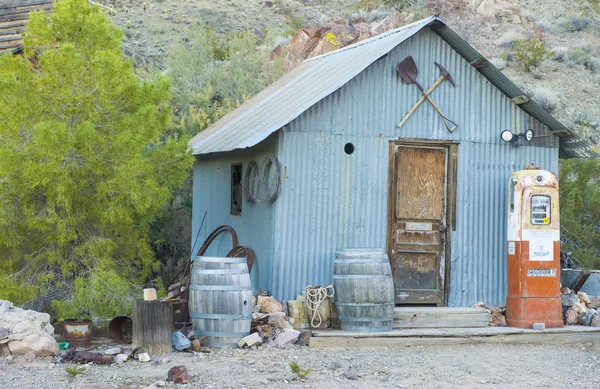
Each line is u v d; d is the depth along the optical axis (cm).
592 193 1734
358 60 1172
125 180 1003
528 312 1108
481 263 1177
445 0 3797
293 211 1092
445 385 803
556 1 4288
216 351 947
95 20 1094
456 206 1169
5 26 1856
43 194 1032
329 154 1110
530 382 832
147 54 3700
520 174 1125
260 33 3909
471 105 1179
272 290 1080
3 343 872
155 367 848
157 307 920
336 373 841
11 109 1000
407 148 1153
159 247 1728
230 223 1328
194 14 4419
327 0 4881
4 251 1039
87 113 1038
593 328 1108
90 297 977
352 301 1027
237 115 1433
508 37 3581
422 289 1152
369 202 1127
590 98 3070
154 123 1056
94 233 1055
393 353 973
